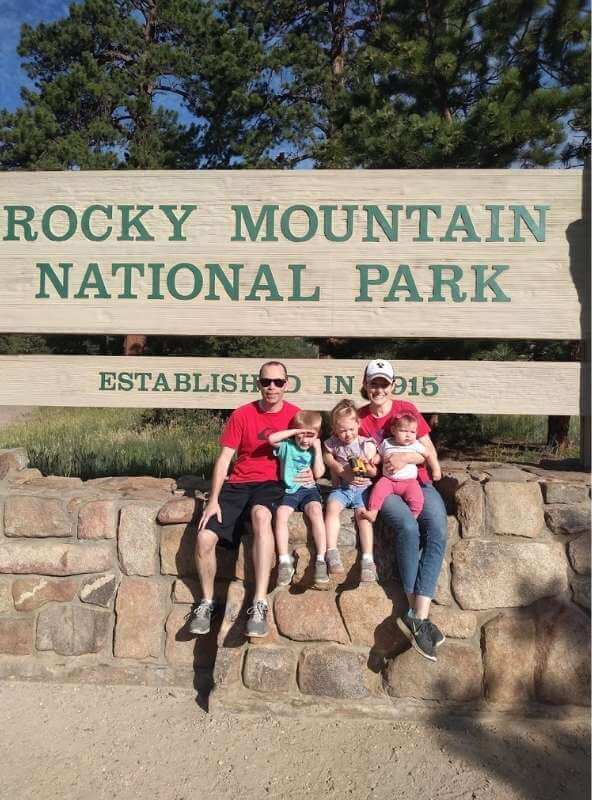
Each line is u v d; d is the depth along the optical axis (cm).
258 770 282
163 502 365
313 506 329
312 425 331
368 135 881
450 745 301
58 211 434
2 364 436
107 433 1006
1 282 436
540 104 799
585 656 321
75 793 268
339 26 1858
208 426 1033
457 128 801
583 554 331
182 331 429
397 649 325
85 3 1944
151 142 1788
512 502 337
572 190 409
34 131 1777
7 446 909
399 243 418
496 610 329
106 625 359
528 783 276
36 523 365
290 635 328
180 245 429
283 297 424
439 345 839
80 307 433
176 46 1914
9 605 364
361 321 421
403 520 313
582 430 411
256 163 1745
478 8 909
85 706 333
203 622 329
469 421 974
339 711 321
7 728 313
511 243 412
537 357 845
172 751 295
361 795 267
